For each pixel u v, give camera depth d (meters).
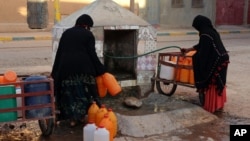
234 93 7.74
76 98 5.07
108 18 6.17
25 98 4.48
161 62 6.83
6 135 5.07
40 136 5.06
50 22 18.75
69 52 5.11
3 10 17.67
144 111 5.79
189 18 23.55
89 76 5.14
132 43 6.55
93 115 5.01
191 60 6.47
